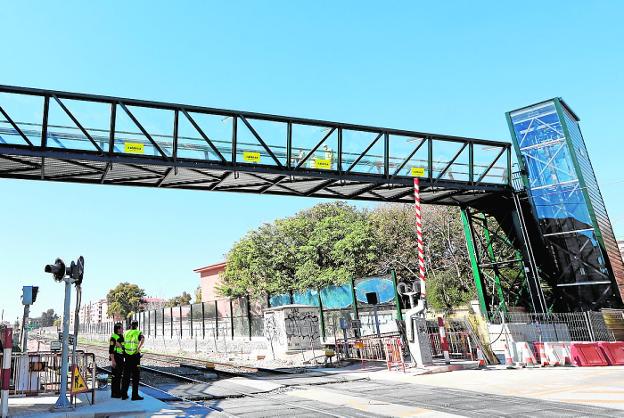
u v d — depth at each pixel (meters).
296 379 14.60
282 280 35.94
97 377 14.33
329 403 9.84
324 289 29.89
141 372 19.38
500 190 22.64
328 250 35.66
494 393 10.19
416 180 17.11
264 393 12.03
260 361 23.42
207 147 17.27
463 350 17.80
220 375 17.27
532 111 22.89
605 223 23.08
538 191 22.27
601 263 20.27
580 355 14.98
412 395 10.38
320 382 13.54
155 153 16.44
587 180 22.28
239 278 38.72
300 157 18.72
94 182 18.00
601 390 9.82
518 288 24.50
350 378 14.22
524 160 22.86
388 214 40.12
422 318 15.66
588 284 20.53
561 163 21.81
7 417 8.87
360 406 9.22
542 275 22.30
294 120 18.59
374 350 17.89
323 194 21.81
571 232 21.17
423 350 15.16
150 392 12.75
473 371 14.52
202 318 37.72
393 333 19.03
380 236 37.69
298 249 36.47
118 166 16.31
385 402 9.59
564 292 21.23
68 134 15.28
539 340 18.23
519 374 13.35
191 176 18.11
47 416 9.02
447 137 21.52
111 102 15.92
